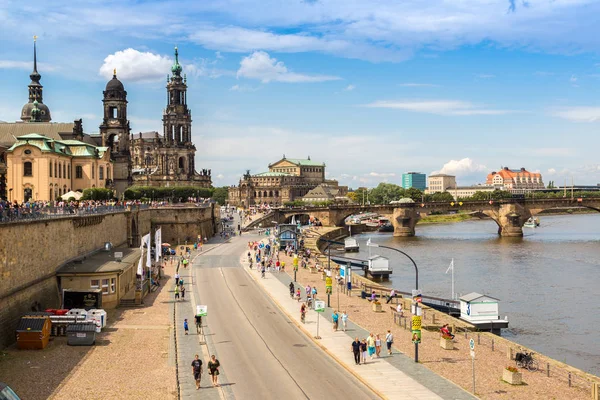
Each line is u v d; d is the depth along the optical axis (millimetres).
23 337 61594
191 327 74750
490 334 73125
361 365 58938
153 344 65500
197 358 53344
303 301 92062
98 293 77062
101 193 144625
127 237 134500
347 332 72812
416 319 60719
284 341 69000
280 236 165375
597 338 83750
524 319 95000
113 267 85312
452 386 52656
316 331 73062
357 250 192875
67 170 153125
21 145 137125
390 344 62656
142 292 89500
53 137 180250
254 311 85188
